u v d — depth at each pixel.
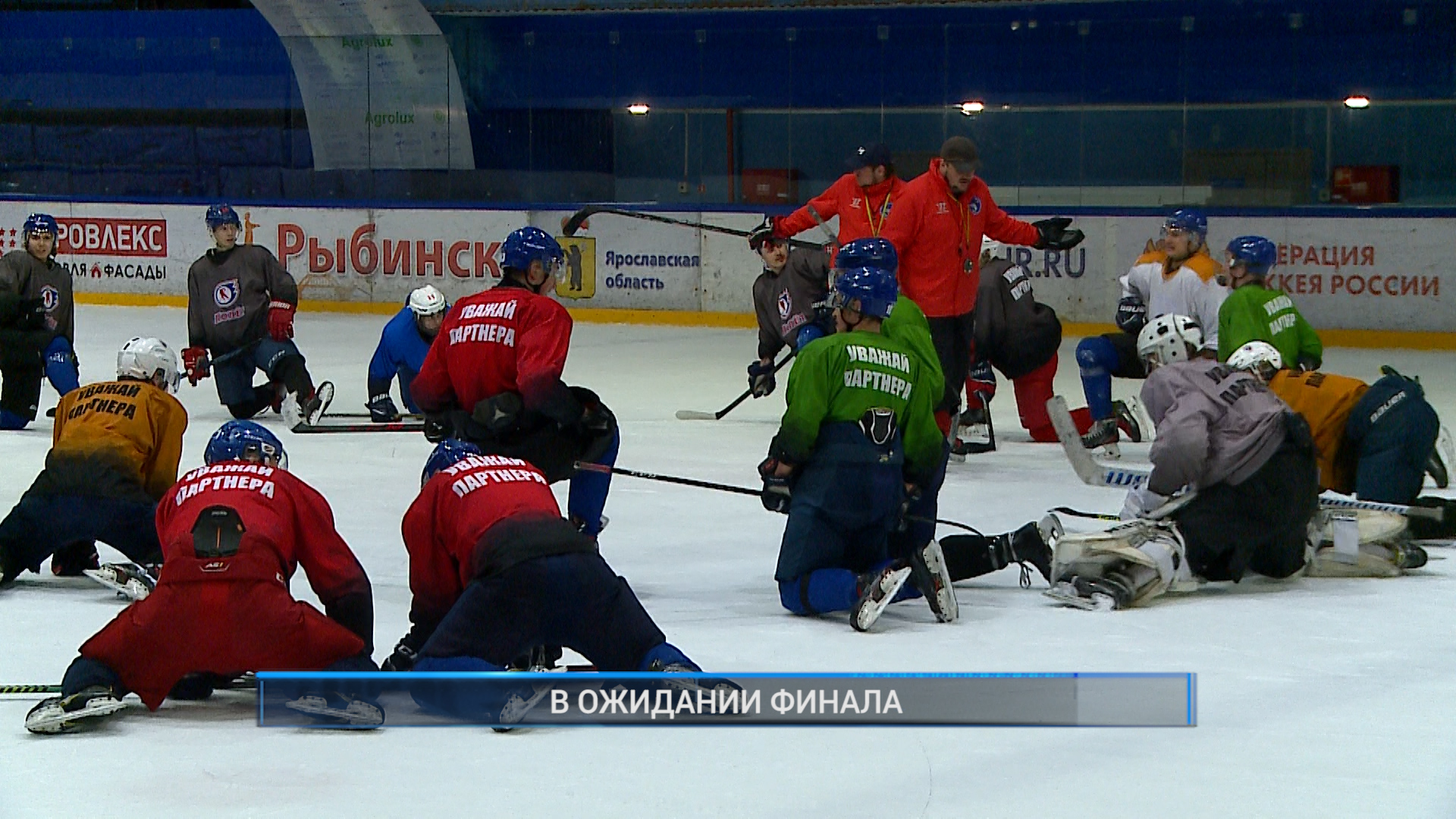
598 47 45.53
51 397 28.45
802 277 23.36
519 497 10.43
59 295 24.58
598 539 16.83
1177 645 12.16
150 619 9.99
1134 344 23.23
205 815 8.45
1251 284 19.33
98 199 44.69
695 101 45.22
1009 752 9.59
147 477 13.85
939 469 13.80
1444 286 34.91
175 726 10.17
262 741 9.84
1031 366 23.36
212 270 24.91
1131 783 8.98
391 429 23.22
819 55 44.12
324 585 10.48
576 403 13.66
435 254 42.44
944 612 12.72
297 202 43.53
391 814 8.46
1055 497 19.30
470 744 9.78
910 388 13.01
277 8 45.53
